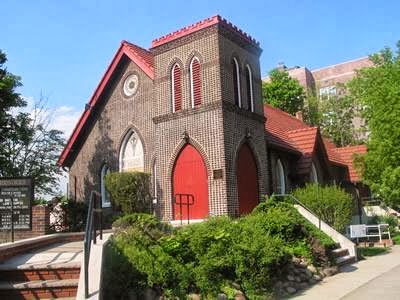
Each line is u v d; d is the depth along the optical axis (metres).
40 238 12.95
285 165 24.31
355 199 31.56
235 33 19.91
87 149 24.61
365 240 24.77
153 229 11.25
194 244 10.70
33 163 26.91
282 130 27.59
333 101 55.91
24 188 15.27
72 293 8.95
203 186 18.69
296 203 18.97
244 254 10.90
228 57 19.34
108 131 23.69
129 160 22.77
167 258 9.85
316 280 13.02
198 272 10.08
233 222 12.88
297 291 11.84
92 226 8.25
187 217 18.77
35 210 15.17
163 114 20.06
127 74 23.20
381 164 26.73
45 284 8.98
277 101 52.03
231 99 19.06
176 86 19.98
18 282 9.40
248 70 20.94
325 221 18.86
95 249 8.81
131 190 18.62
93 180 24.02
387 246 22.45
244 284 10.66
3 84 21.67
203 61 19.08
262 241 11.80
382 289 11.56
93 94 24.08
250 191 19.59
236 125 19.11
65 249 12.21
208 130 18.56
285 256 12.02
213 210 17.98
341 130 55.31
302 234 14.43
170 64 20.12
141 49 24.19
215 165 18.20
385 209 34.34
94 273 8.16
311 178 25.30
